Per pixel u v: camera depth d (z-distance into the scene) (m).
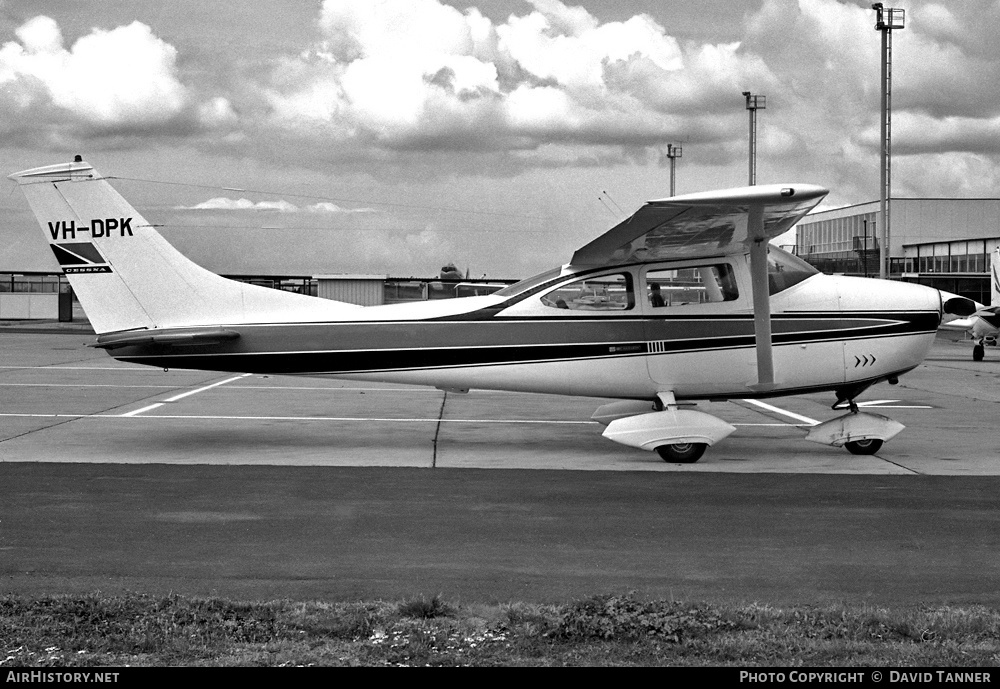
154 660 4.34
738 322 10.52
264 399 16.34
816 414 14.76
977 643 4.59
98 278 10.65
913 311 10.66
